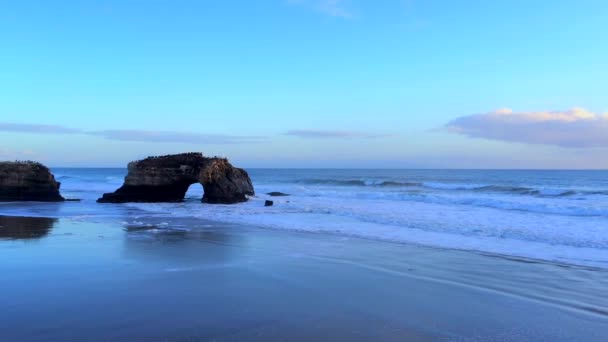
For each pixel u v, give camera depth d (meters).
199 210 25.41
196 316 6.45
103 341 5.42
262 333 5.82
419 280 8.98
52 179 32.38
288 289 8.12
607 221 18.91
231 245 13.23
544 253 12.20
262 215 22.58
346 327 6.11
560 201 28.44
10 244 12.73
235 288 8.12
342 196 36.72
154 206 28.31
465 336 5.82
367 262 10.78
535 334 5.93
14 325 5.96
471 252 12.30
